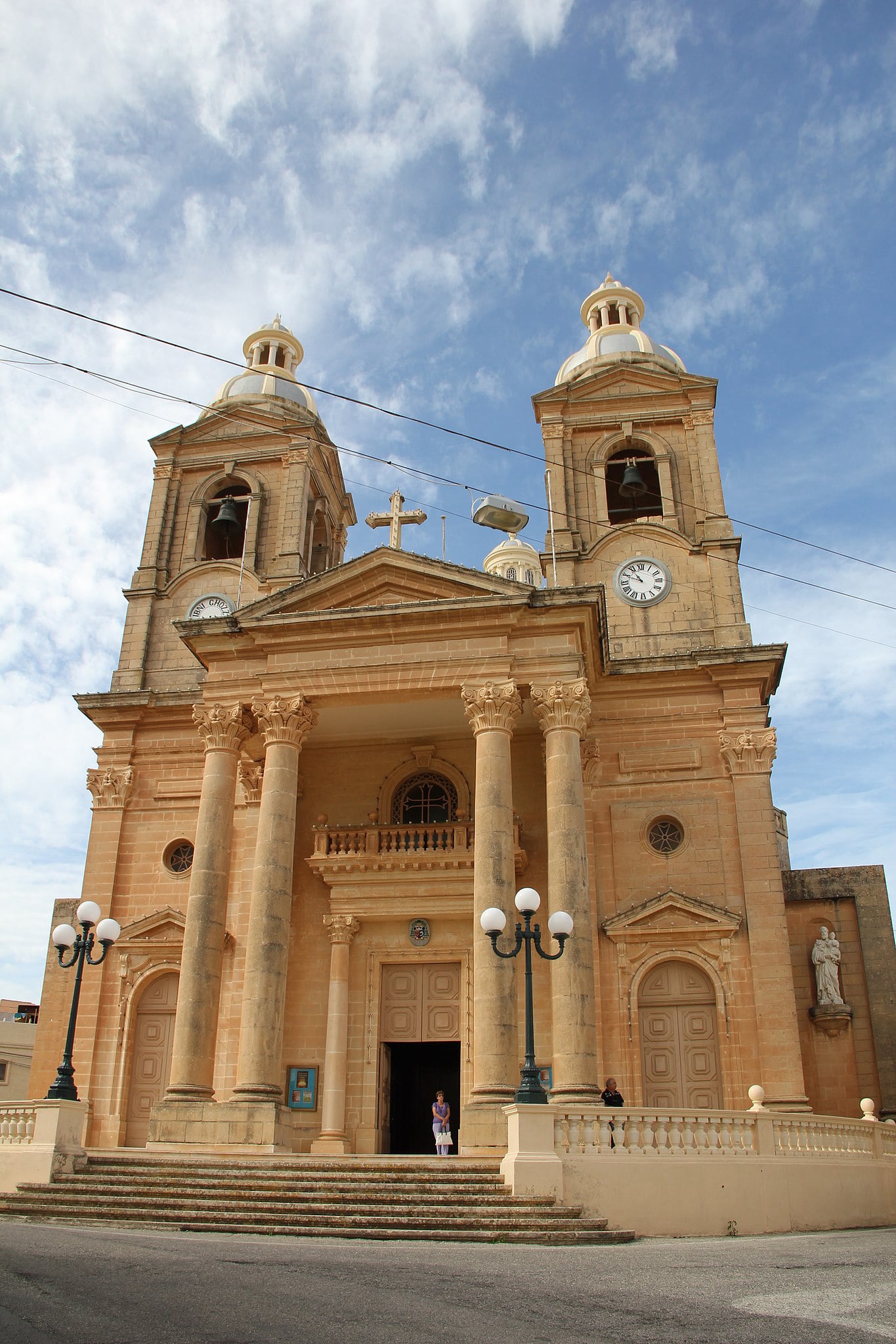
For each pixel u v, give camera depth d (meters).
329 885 26.45
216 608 30.98
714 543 29.34
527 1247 13.34
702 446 30.94
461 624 23.88
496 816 21.86
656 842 25.95
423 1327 7.68
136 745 29.22
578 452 31.69
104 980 26.73
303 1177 16.75
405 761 27.95
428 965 25.67
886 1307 8.62
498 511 29.70
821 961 26.50
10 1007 58.62
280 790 23.23
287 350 37.69
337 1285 9.38
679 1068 23.84
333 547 35.66
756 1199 17.05
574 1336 7.46
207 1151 19.38
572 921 19.52
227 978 26.08
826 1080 25.78
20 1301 8.10
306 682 24.19
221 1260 10.79
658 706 26.95
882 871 27.55
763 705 26.70
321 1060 25.05
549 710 22.81
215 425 33.81
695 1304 8.75
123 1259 10.50
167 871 27.81
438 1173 16.86
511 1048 20.00
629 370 31.95
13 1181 17.17
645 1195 16.06
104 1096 25.62
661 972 24.73
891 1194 20.39
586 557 29.86
